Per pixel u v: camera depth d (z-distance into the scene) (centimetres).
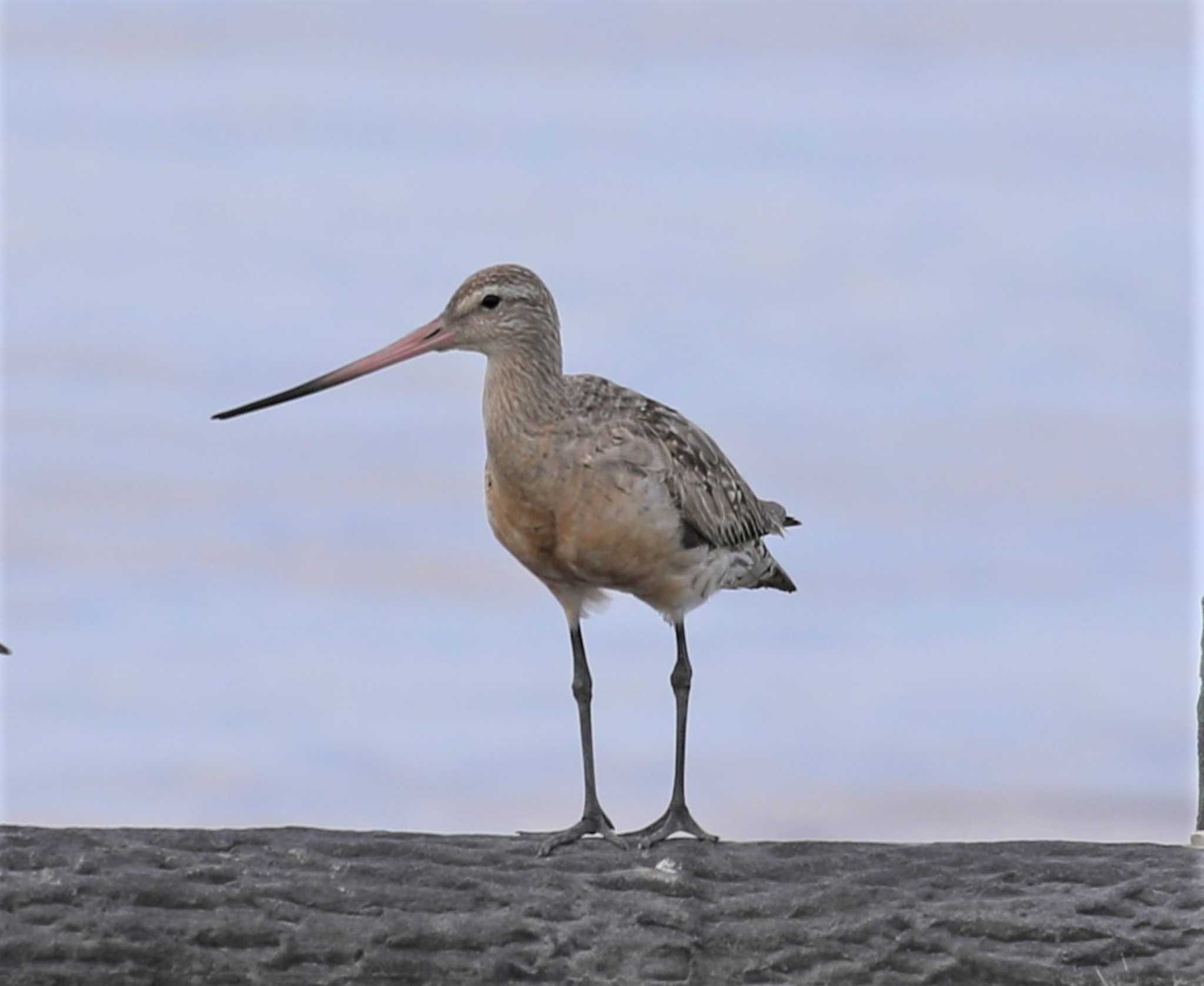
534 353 1508
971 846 1250
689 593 1552
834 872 1213
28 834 1177
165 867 1163
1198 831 1334
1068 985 1177
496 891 1177
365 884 1171
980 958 1177
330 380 1554
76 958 1123
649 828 1473
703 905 1183
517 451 1500
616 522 1492
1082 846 1255
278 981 1141
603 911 1175
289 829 1225
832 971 1172
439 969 1148
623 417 1523
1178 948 1192
